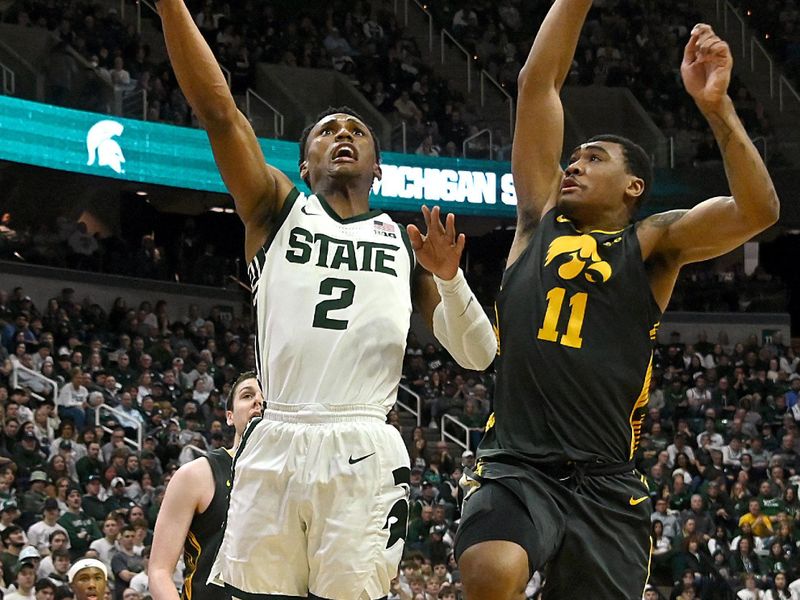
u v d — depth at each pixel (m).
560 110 4.88
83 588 6.67
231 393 5.91
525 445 4.30
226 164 4.35
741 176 4.09
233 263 28.98
